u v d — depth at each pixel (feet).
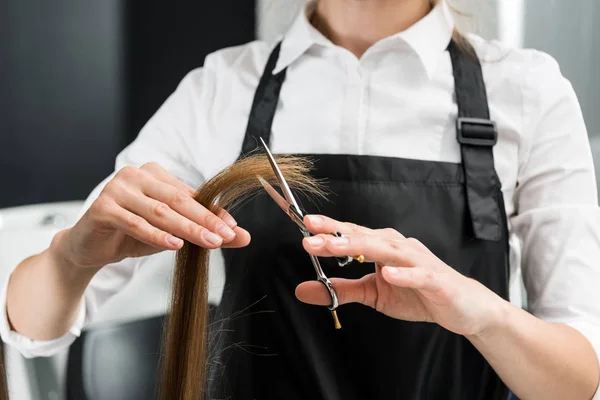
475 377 3.75
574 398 3.22
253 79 4.09
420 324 3.68
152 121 4.24
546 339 3.14
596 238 3.59
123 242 3.31
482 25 4.22
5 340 3.77
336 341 3.74
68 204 7.07
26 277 3.69
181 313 3.28
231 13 8.46
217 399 3.81
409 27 3.89
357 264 3.71
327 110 3.87
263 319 3.78
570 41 6.11
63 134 8.54
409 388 3.71
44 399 5.86
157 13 8.52
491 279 3.71
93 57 8.48
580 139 3.74
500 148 3.79
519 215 3.83
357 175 3.74
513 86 3.81
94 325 5.63
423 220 3.70
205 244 2.87
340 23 3.95
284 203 2.91
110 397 5.59
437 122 3.80
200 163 4.09
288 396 3.76
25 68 8.32
